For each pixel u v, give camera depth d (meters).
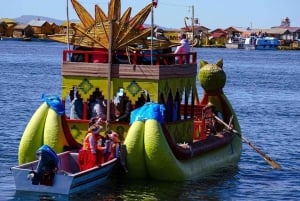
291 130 48.44
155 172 27.28
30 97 61.94
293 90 87.00
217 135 32.50
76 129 28.88
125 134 28.30
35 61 128.50
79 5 29.14
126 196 25.94
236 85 91.25
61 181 25.08
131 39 28.70
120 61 29.23
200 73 34.56
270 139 43.97
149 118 27.03
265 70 137.50
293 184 30.39
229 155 33.06
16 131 41.50
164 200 26.14
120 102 28.59
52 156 25.16
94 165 26.92
